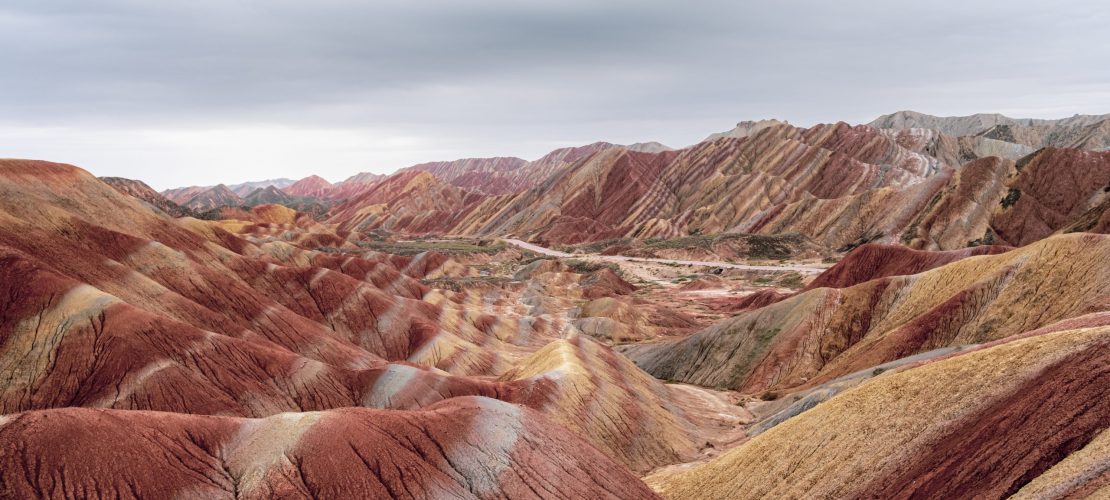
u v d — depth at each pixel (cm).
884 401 3125
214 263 7912
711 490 3638
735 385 7606
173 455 2731
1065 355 2558
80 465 2528
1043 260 5919
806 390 5897
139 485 2561
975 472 2347
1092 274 5344
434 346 7681
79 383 4369
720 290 15538
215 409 4484
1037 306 5603
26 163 7025
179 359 4662
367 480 2841
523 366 6456
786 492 3075
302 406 4888
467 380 5294
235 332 5975
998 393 2638
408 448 3081
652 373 8900
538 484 3206
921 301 7094
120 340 4562
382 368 5356
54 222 6262
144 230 7638
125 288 5725
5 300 4678
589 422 4984
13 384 4294
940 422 2728
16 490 2412
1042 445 2242
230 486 2733
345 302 8031
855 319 7538
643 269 19125
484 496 3023
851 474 2822
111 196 7694
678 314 12375
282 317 6694
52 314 4653
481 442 3297
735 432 5744
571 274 16700
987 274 6438
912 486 2542
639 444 5069
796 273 15812
